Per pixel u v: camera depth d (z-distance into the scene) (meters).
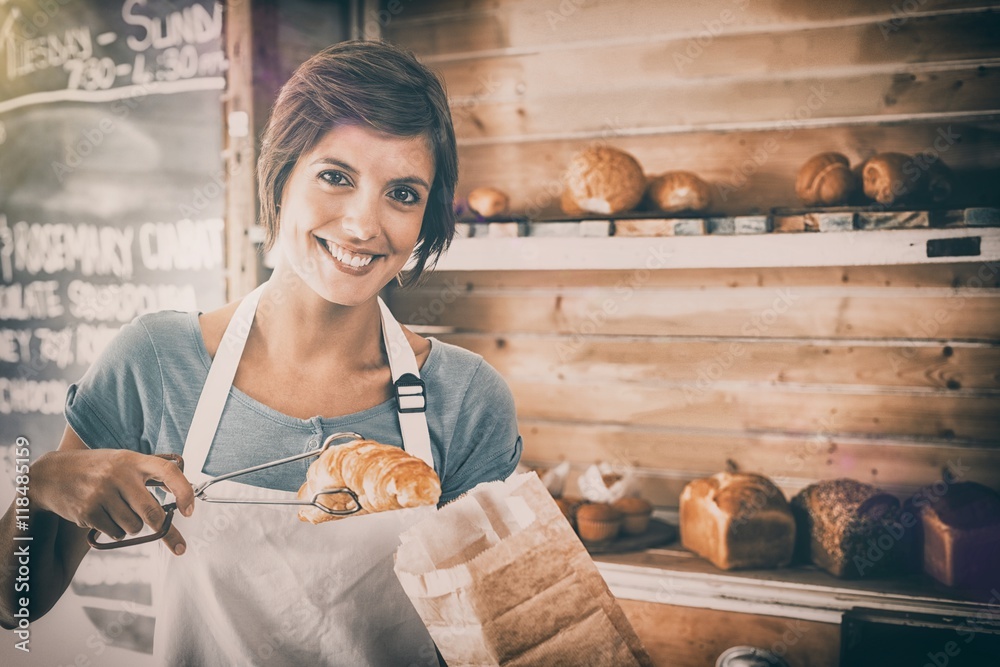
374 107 1.14
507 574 0.91
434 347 1.30
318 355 1.20
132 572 1.69
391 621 1.20
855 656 1.46
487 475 1.30
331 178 1.15
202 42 1.70
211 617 1.17
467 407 1.29
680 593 1.54
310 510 1.00
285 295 1.19
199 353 1.18
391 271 1.20
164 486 1.03
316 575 1.17
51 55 1.81
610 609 0.95
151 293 1.76
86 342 1.81
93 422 1.15
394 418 1.23
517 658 0.90
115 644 1.70
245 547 1.16
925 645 1.44
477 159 1.98
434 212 1.26
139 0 1.74
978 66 1.65
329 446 1.13
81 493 1.03
